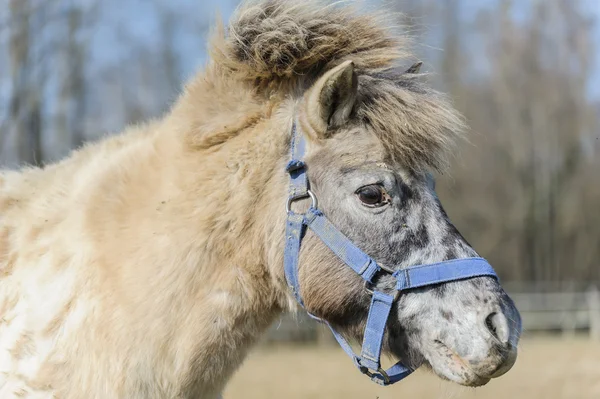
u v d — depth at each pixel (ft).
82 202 11.16
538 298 81.97
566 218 114.42
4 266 11.06
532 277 114.11
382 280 10.46
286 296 11.23
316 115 10.70
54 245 10.92
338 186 10.66
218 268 10.90
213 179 10.98
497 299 10.29
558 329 79.56
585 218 115.34
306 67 11.38
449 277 10.34
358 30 11.52
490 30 117.19
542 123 113.09
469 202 113.70
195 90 11.69
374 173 10.56
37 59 60.08
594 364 48.03
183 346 10.61
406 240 10.50
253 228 10.96
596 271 115.55
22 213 11.48
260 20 11.48
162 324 10.54
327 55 11.39
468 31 116.88
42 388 10.27
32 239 11.09
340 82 10.54
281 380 40.68
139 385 10.40
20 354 10.46
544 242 114.01
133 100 86.02
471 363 9.98
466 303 10.22
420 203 10.71
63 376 10.30
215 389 11.12
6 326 10.68
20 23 57.93
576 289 111.34
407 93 10.91
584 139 113.39
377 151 10.69
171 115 11.92
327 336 67.62
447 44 112.16
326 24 11.40
